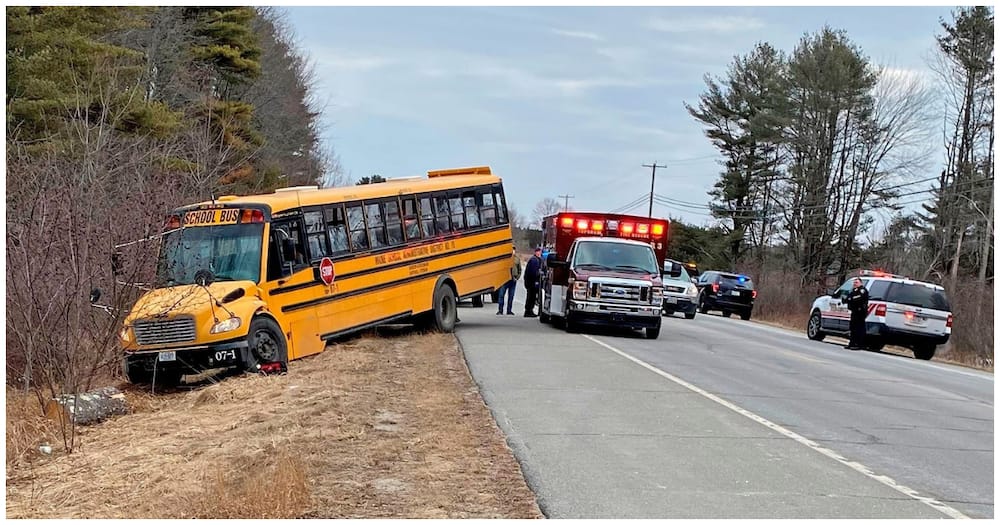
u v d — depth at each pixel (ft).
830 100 185.68
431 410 36.73
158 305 45.57
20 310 39.91
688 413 37.37
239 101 132.77
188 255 49.57
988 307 98.84
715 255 224.12
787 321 137.08
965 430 36.68
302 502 23.84
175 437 34.22
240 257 49.55
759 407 39.65
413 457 28.84
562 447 30.30
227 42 129.80
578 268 70.33
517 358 53.26
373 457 28.66
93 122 72.28
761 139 199.11
